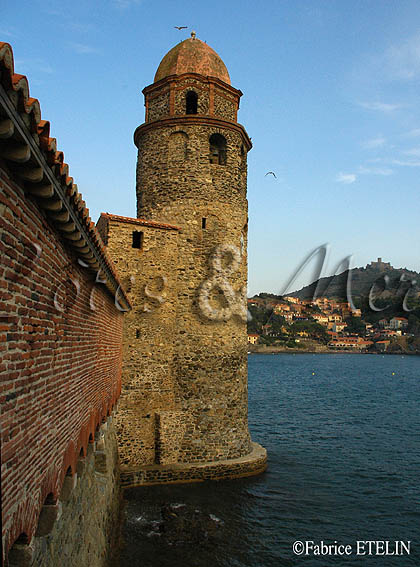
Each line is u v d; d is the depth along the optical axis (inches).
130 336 811.4
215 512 686.5
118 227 822.5
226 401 852.6
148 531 608.7
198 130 906.7
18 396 186.4
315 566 558.9
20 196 183.3
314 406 2089.1
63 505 287.7
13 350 179.8
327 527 675.4
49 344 237.0
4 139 153.5
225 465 816.3
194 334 852.0
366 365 5167.3
